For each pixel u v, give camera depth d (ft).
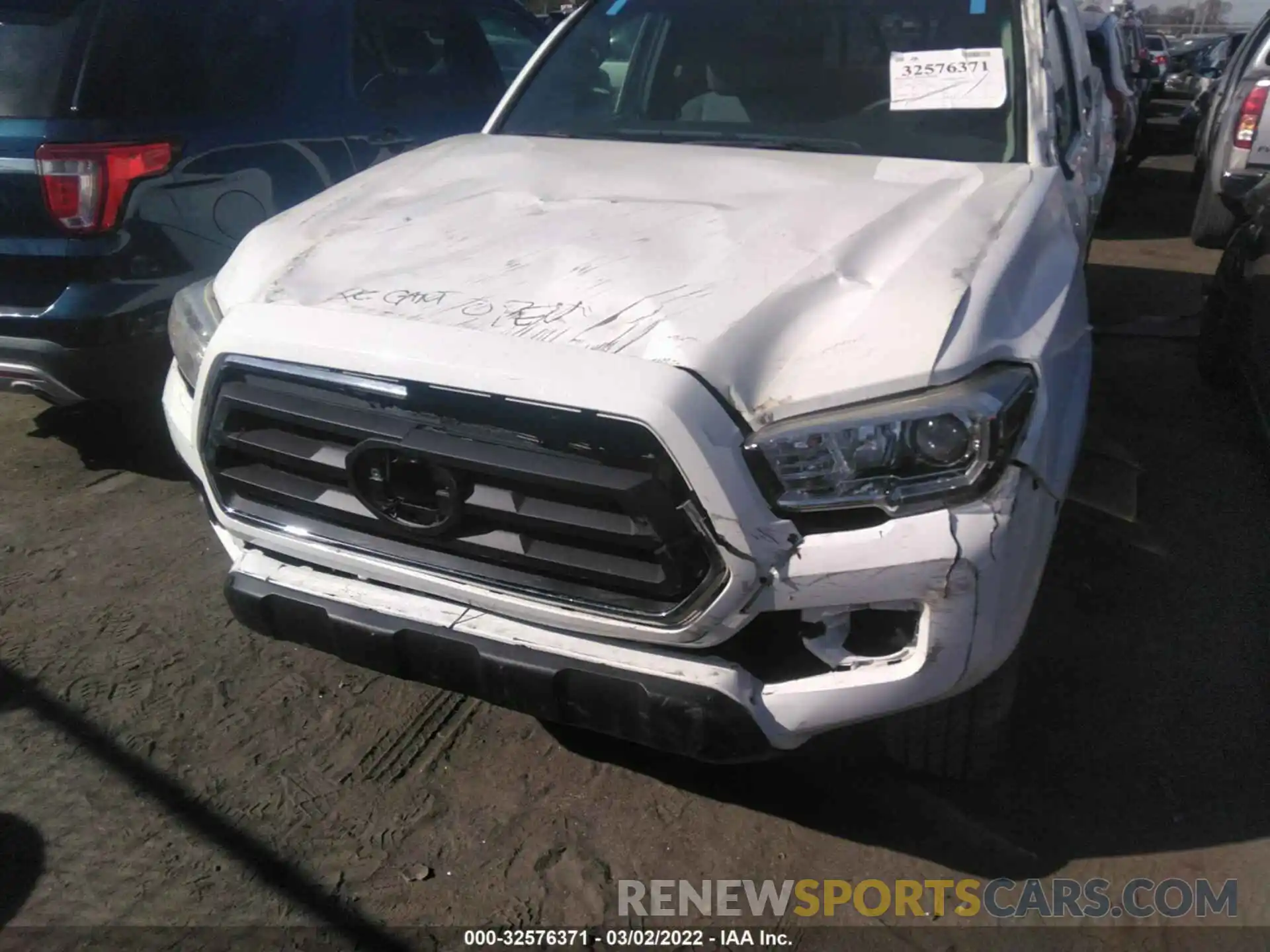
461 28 17.01
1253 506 13.28
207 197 12.51
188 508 13.10
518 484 6.74
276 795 8.63
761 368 6.63
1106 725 9.36
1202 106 45.57
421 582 7.33
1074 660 10.20
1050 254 8.45
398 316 7.13
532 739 9.29
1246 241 15.81
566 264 7.64
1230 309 16.02
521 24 19.01
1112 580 11.53
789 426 6.40
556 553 6.85
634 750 9.14
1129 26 44.60
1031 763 8.92
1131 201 34.81
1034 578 7.00
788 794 8.65
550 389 6.40
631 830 8.30
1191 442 15.19
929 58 10.57
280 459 7.50
